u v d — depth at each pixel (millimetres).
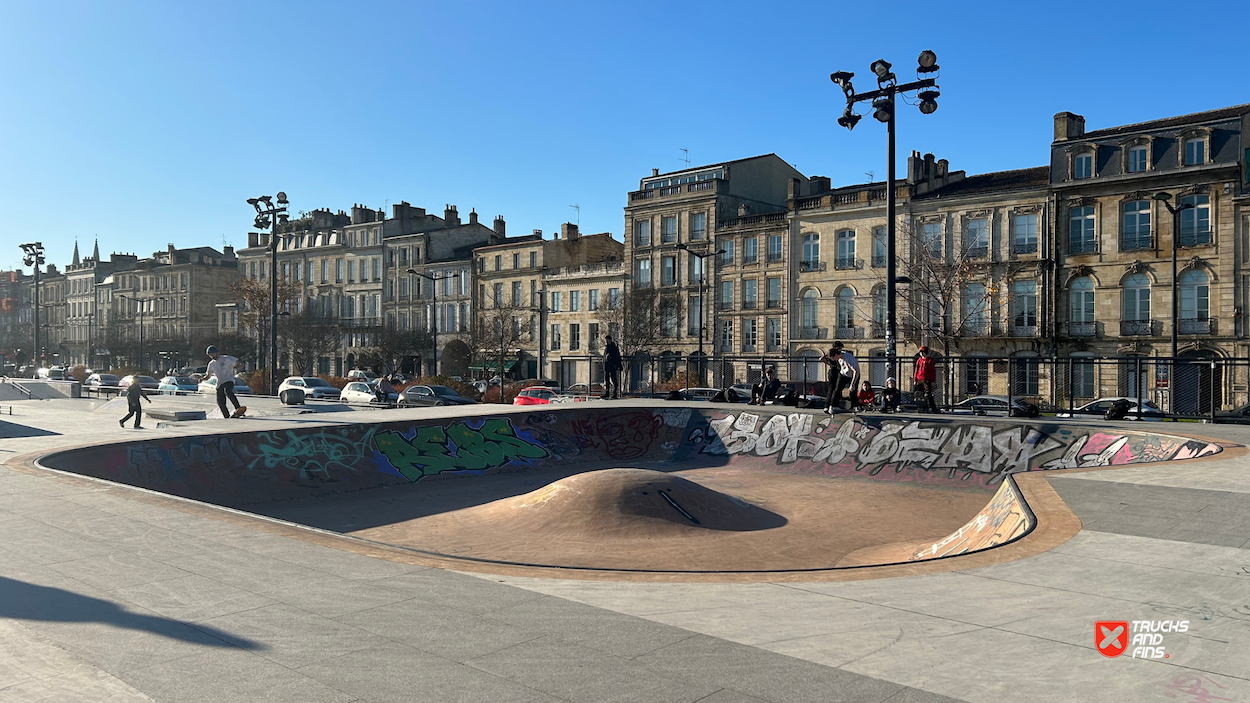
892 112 19531
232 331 89625
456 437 21750
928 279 40688
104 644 4707
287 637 4836
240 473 17328
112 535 7629
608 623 5168
